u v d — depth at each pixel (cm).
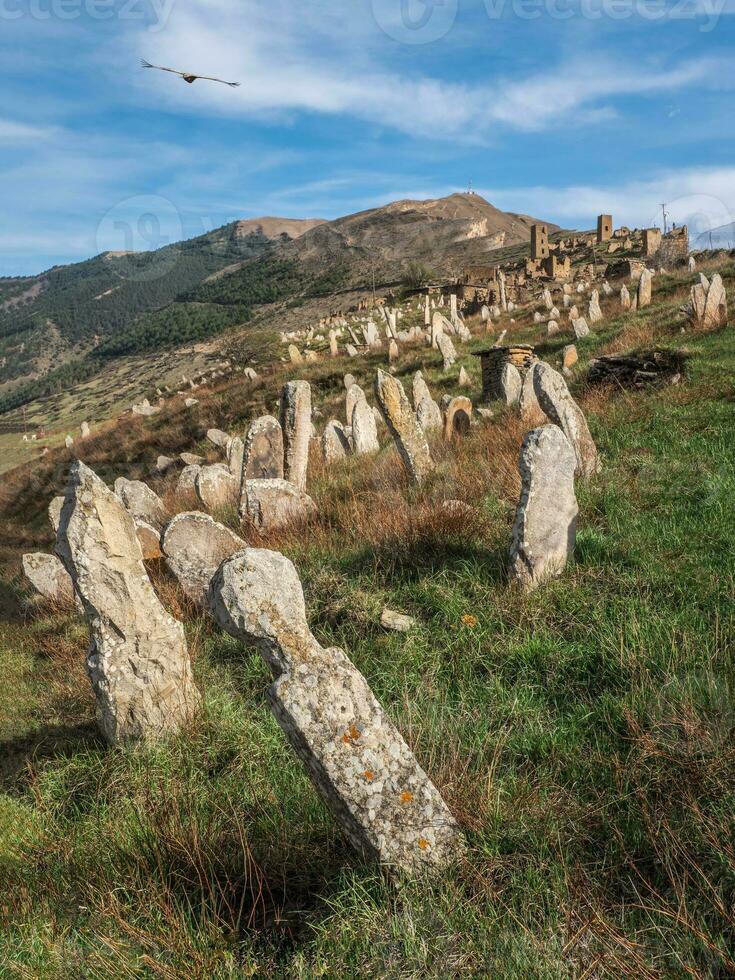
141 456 2580
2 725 548
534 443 513
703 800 280
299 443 990
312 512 830
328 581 594
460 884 262
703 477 651
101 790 400
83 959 259
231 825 327
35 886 315
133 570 452
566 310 2688
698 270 2606
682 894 234
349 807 261
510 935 234
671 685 352
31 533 2075
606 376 1197
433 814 272
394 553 604
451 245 14388
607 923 233
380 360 2681
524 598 485
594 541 549
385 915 250
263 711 450
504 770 332
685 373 1080
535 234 8419
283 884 289
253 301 14725
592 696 385
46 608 973
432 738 355
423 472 848
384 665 462
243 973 244
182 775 389
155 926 271
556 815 292
